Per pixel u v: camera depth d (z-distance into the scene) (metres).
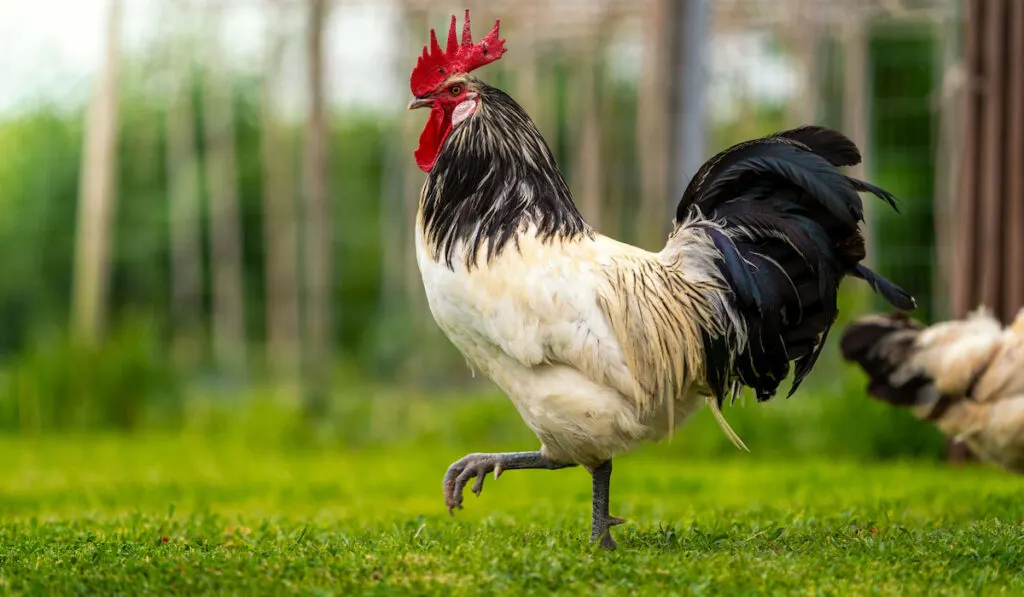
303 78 27.23
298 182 31.47
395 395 23.86
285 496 13.46
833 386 18.69
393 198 28.66
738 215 7.68
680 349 7.51
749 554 7.38
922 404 11.20
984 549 7.64
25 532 9.20
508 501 12.81
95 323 23.83
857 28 22.70
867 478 14.34
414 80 7.98
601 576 6.74
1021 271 16.11
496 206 7.55
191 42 29.55
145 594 6.44
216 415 22.34
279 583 6.59
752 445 18.28
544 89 29.77
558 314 7.25
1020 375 10.50
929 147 28.95
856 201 7.25
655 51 19.69
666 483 14.16
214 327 28.66
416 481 15.12
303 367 23.94
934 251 24.11
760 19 24.05
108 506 12.34
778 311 7.59
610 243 7.77
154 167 32.75
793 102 24.98
